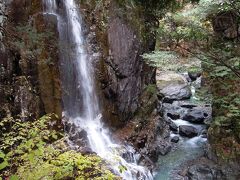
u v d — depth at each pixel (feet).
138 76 31.63
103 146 25.41
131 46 29.63
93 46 27.48
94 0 27.71
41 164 12.22
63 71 24.54
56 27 23.89
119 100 29.07
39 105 22.39
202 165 26.23
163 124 34.37
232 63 18.06
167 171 27.45
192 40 20.45
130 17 29.78
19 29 15.74
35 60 21.94
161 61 20.67
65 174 12.16
